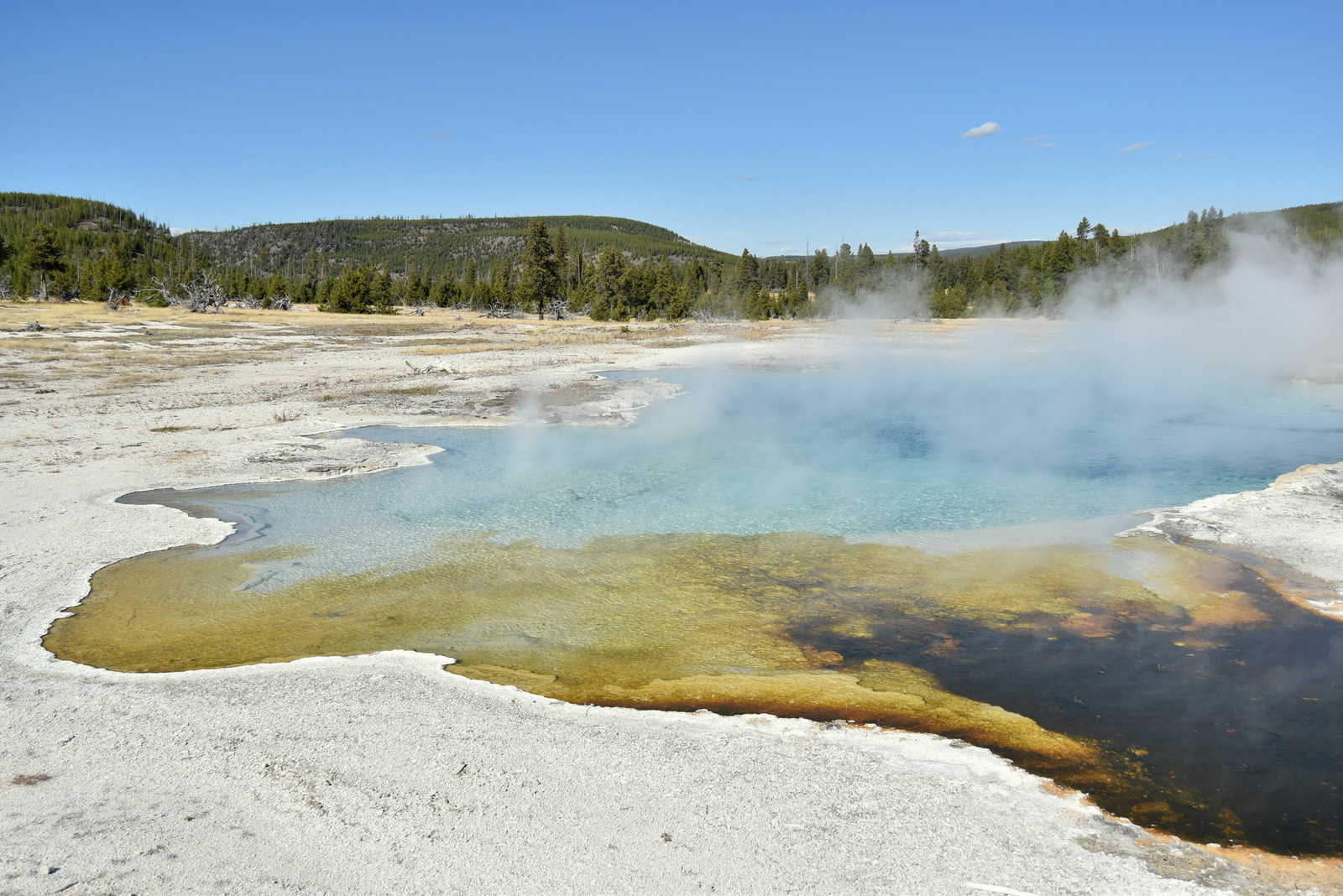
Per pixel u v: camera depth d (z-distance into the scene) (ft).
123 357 114.11
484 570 33.47
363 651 25.75
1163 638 26.50
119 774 18.31
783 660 25.21
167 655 25.23
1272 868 15.40
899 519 40.40
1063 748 19.84
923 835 16.24
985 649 25.85
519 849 15.67
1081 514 40.81
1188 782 18.38
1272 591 30.09
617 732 20.40
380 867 15.12
